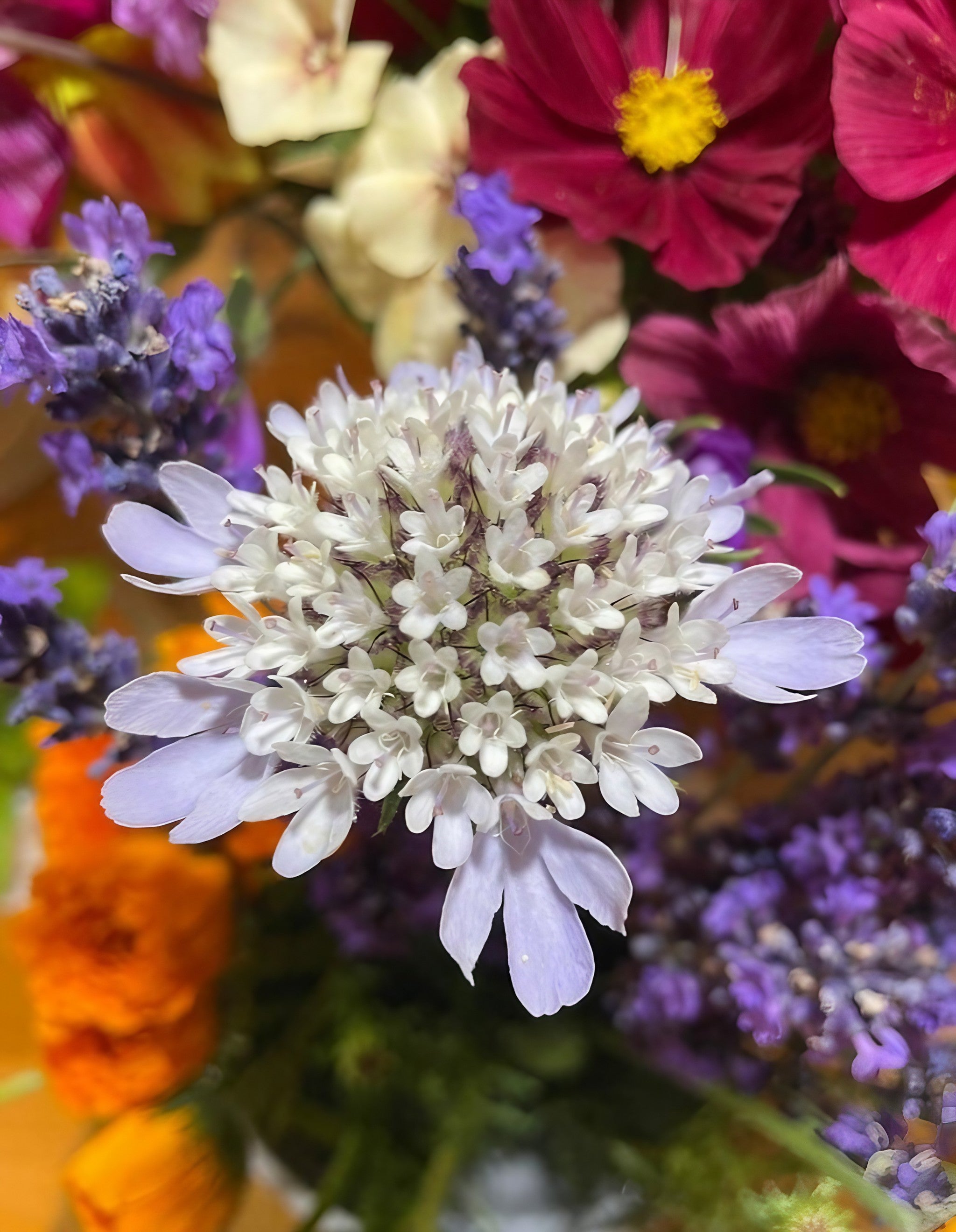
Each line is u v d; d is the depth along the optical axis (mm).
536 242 97
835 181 105
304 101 107
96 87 110
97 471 88
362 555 74
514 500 71
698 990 94
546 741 72
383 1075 107
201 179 116
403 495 75
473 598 73
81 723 87
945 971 86
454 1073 107
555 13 99
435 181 112
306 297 138
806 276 113
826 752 102
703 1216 97
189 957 98
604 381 117
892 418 111
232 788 75
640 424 81
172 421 86
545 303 95
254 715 72
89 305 78
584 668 69
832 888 89
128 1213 97
